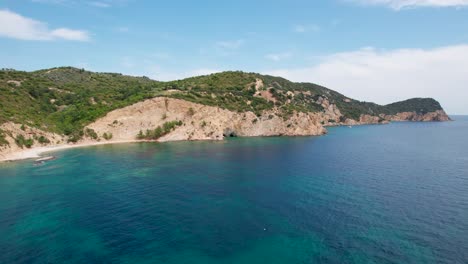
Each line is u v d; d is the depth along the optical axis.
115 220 48.50
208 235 43.41
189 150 117.12
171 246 40.38
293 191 63.00
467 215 49.44
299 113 180.88
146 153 110.06
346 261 36.62
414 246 39.75
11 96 143.50
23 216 50.22
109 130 145.12
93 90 192.50
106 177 74.81
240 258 37.59
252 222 47.62
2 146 101.44
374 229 44.72
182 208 53.50
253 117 170.38
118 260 37.16
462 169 84.62
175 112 156.00
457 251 38.44
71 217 49.75
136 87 189.50
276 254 38.44
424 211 51.31
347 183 69.00
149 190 63.75
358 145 137.88
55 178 74.19
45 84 181.50
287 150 118.06
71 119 147.00
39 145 118.81
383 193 61.38
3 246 40.41
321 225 46.31
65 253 38.72
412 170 83.06
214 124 157.62
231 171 80.94
